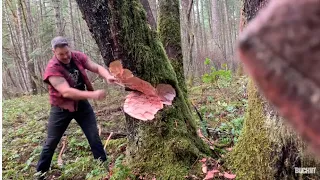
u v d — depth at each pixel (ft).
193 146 9.37
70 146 14.97
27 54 51.19
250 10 6.46
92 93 8.85
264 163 7.13
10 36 63.21
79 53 10.60
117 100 25.17
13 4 56.65
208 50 61.05
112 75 8.55
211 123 14.44
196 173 8.70
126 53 8.98
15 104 34.42
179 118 9.78
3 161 14.61
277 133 6.79
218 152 10.30
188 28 31.91
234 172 8.06
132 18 9.03
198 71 52.37
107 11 8.54
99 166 11.17
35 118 24.26
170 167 8.98
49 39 47.60
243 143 8.09
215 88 21.43
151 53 9.32
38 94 46.16
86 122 11.52
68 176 11.49
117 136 15.76
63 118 11.16
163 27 13.56
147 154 9.46
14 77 76.95
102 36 8.84
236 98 19.24
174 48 13.16
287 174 6.67
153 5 43.55
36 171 12.13
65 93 9.42
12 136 19.16
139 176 9.20
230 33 79.20
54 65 10.04
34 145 16.48
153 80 9.23
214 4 65.82
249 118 7.91
